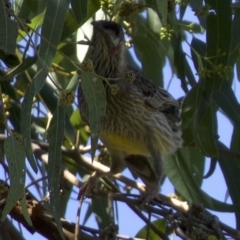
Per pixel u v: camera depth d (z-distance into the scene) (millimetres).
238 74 10586
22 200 6828
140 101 10570
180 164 10859
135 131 10656
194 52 9250
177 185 10617
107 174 10266
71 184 10445
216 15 8875
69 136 10898
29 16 9562
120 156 10766
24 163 6727
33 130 10977
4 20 6953
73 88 10031
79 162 10273
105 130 10594
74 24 8969
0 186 7828
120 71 10297
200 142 9211
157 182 10469
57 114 7348
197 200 10312
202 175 11086
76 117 11531
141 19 11125
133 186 10094
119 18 10656
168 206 9547
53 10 7801
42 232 8570
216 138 10328
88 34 10523
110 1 9188
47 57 7629
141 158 11047
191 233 8492
